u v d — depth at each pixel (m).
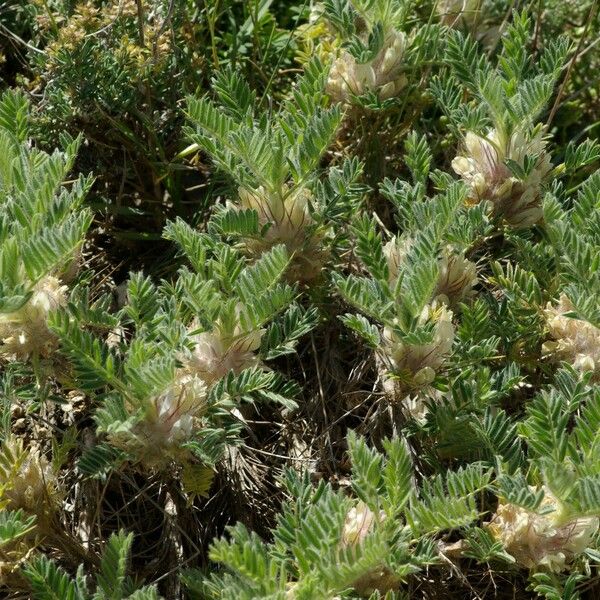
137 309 0.43
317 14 0.59
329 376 0.50
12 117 0.48
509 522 0.42
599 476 0.40
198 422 0.43
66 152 0.45
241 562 0.38
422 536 0.41
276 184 0.46
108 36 0.54
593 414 0.42
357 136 0.55
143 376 0.40
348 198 0.48
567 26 0.62
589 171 0.58
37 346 0.43
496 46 0.59
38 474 0.44
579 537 0.41
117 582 0.41
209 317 0.43
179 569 0.44
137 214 0.55
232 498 0.46
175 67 0.55
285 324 0.45
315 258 0.48
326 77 0.50
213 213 0.54
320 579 0.38
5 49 0.58
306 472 0.43
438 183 0.49
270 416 0.49
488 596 0.45
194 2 0.58
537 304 0.48
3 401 0.46
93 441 0.47
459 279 0.47
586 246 0.45
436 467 0.45
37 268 0.40
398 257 0.46
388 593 0.40
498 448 0.44
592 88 0.61
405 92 0.56
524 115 0.49
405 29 0.59
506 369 0.45
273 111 0.56
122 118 0.55
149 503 0.47
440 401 0.46
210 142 0.47
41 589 0.41
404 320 0.44
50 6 0.56
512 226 0.50
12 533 0.41
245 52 0.60
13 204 0.42
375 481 0.40
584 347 0.47
